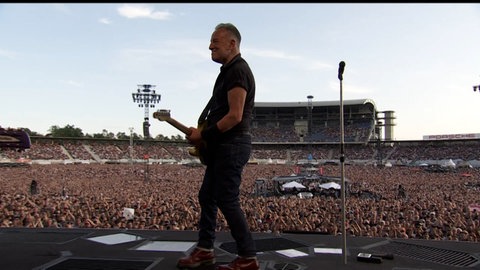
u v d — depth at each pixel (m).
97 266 3.74
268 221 18.88
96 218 19.91
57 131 152.00
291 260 4.00
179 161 102.31
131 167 81.12
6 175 59.06
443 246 4.69
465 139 100.69
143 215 21.25
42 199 28.70
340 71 4.02
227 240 5.04
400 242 4.94
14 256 4.13
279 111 129.75
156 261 3.92
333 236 5.35
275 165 96.25
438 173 70.75
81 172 68.00
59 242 4.86
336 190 39.59
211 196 3.74
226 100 3.46
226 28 3.49
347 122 125.00
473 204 29.06
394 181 54.69
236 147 3.43
